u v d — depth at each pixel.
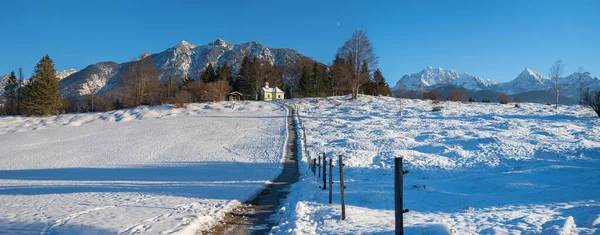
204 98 76.50
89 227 8.81
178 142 35.16
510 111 46.50
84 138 40.69
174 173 21.41
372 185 14.57
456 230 7.24
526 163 17.86
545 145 21.91
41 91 63.09
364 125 38.84
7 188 17.53
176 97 68.00
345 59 72.88
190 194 14.02
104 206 11.58
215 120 49.38
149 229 8.71
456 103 60.28
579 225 6.80
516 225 7.16
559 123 33.75
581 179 12.21
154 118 54.81
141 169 23.81
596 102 37.44
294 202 12.41
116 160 28.16
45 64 64.81
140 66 82.44
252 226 10.02
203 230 9.41
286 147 29.73
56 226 8.95
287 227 9.22
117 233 8.38
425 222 8.23
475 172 17.25
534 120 36.66
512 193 11.34
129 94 82.94
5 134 47.53
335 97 73.88
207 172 21.19
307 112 54.72
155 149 32.12
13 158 31.25
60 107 70.50
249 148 30.45
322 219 9.40
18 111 75.50
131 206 11.59
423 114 46.50
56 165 27.33
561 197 9.94
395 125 37.84
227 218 10.82
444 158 21.23
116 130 45.03
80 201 12.60
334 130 36.88
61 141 39.59
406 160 20.81
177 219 9.79
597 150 18.48
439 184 14.24
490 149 22.28
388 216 9.25
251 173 20.14
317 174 18.44
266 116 50.94
